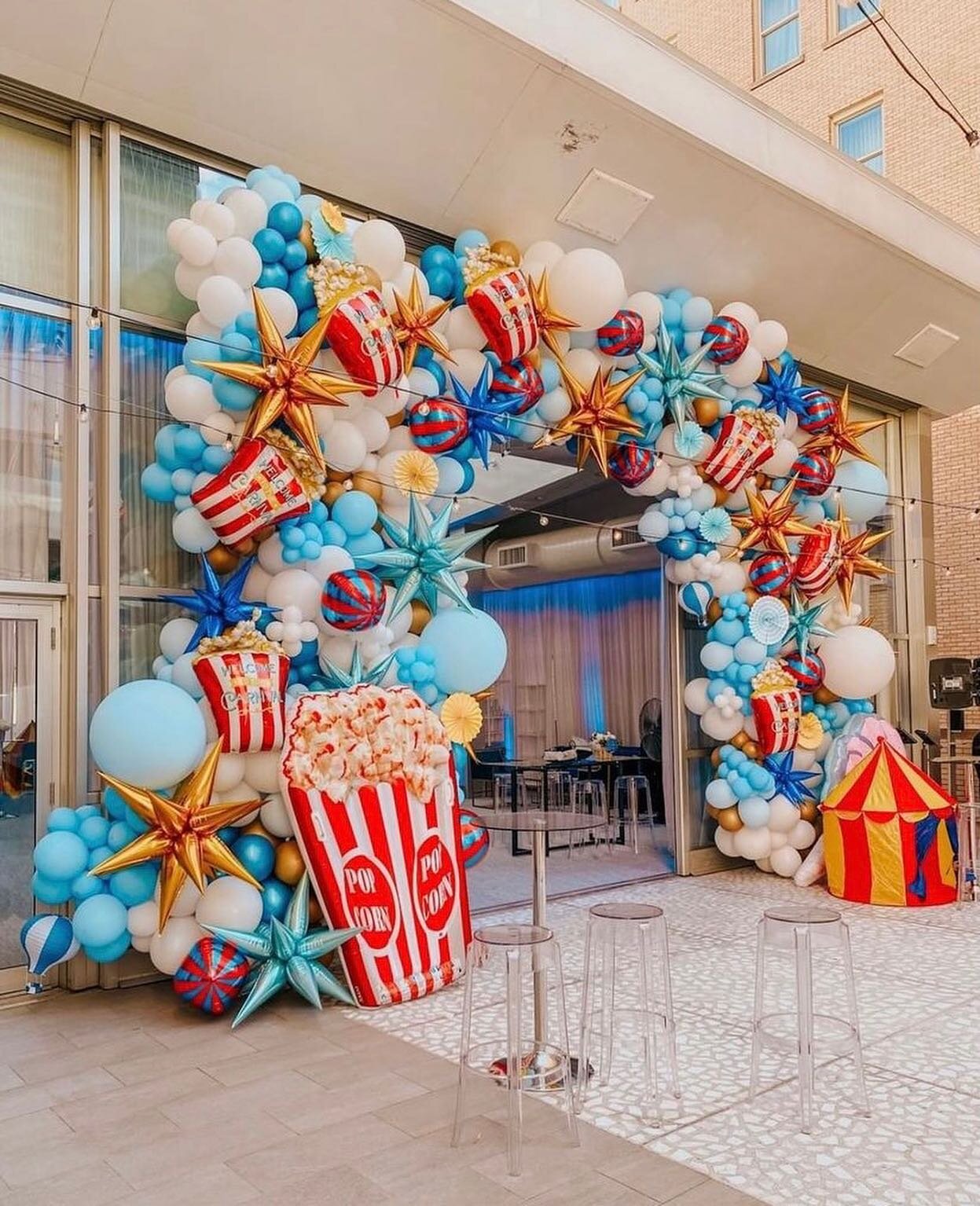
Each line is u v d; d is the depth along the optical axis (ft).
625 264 20.02
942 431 39.78
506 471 26.73
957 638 38.99
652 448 19.86
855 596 26.89
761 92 44.60
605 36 16.85
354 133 15.97
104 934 12.61
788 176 20.21
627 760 30.22
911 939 16.92
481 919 18.69
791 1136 9.48
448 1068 11.23
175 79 14.40
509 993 9.02
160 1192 8.48
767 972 14.98
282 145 15.83
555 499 30.78
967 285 25.21
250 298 14.20
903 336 25.75
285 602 14.26
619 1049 11.87
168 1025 12.80
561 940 16.90
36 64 13.70
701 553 20.71
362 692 14.25
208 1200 8.34
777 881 21.77
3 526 14.10
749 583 21.35
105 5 13.25
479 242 17.20
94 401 14.71
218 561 14.51
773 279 22.15
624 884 21.65
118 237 14.75
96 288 14.76
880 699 27.25
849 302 23.89
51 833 12.91
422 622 16.15
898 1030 12.53
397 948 13.80
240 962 13.03
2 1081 10.98
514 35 15.47
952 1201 8.24
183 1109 10.18
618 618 35.63
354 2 14.19
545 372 17.70
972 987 14.32
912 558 28.55
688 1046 11.95
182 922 13.16
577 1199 8.27
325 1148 9.25
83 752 14.20
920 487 28.73
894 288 24.17
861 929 17.60
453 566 15.99
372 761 14.05
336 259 14.76
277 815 13.96
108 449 14.58
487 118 16.48
